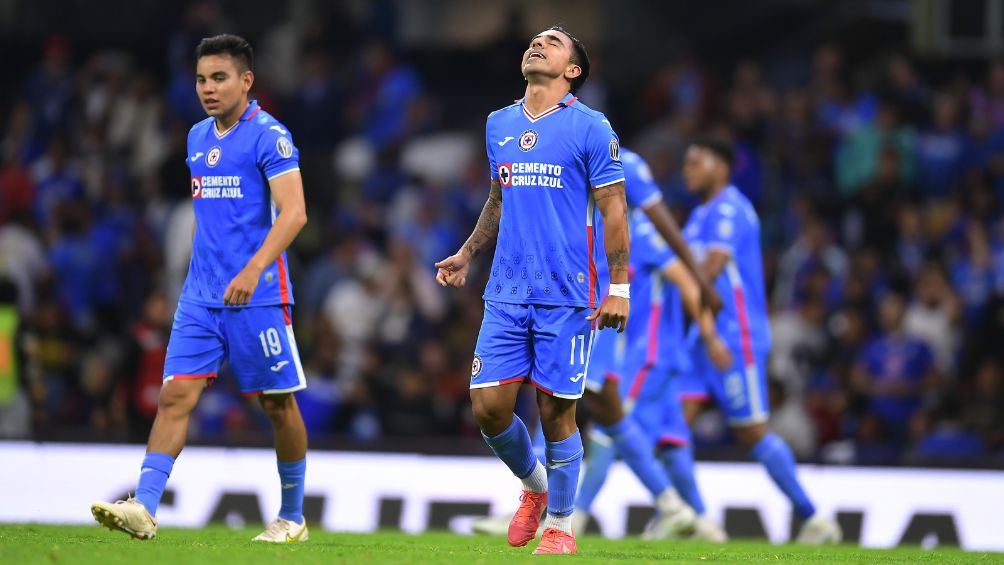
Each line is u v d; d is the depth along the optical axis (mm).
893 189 53656
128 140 57469
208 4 60219
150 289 51219
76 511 33406
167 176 53812
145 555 17594
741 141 57000
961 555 24422
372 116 59562
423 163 58781
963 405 43750
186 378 20969
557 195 19859
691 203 52844
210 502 33125
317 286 49812
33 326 42094
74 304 50031
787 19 72000
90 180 55281
